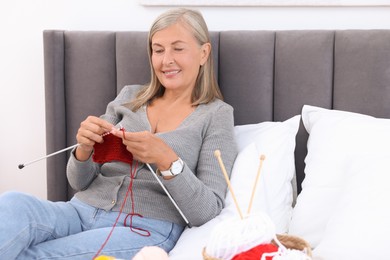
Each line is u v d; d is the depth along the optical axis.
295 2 1.75
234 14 1.83
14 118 2.01
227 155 1.46
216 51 1.72
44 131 2.01
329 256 1.07
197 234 1.26
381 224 1.08
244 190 1.39
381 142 1.36
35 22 1.94
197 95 1.60
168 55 1.51
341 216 1.18
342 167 1.37
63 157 1.83
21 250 1.15
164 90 1.63
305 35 1.65
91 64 1.79
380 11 1.74
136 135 1.24
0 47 1.97
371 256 1.04
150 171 1.40
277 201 1.43
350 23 1.76
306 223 1.33
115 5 1.90
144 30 1.90
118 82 1.78
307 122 1.64
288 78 1.67
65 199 1.85
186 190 1.27
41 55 1.96
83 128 1.31
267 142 1.53
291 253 0.83
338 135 1.45
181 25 1.51
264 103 1.70
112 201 1.38
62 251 1.19
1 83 1.99
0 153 2.04
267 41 1.69
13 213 1.16
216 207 1.33
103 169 1.48
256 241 0.86
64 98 1.83
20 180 2.05
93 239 1.23
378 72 1.58
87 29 1.93
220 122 1.50
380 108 1.58
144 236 1.29
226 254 0.86
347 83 1.61
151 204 1.36
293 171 1.54
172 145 1.42
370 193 1.17
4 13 1.95
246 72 1.70
